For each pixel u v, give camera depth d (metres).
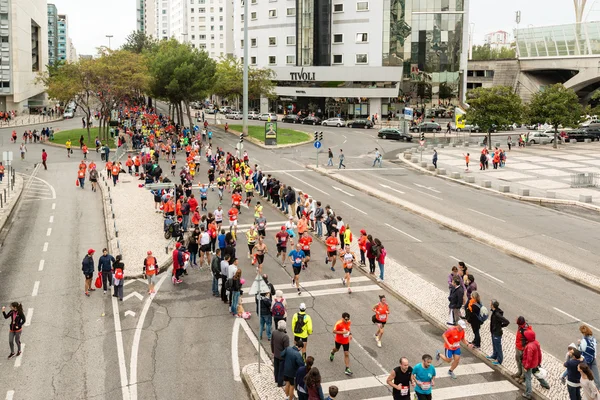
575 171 45.28
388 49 93.00
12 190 36.66
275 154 55.16
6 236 26.41
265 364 14.34
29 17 113.75
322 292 19.36
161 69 68.50
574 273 21.02
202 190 31.44
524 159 52.47
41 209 31.95
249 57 105.50
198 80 68.25
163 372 13.98
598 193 36.56
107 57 65.12
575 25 98.19
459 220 29.30
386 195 35.69
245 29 63.66
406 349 15.17
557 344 15.37
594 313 17.56
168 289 19.81
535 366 12.59
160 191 30.61
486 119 58.72
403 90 96.12
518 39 107.38
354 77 92.25
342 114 95.75
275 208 32.34
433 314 17.22
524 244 24.98
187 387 13.29
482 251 24.20
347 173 44.38
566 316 17.30
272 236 26.55
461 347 15.40
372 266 20.72
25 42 109.94
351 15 93.31
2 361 14.47
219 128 76.94
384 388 13.13
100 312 17.70
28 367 14.19
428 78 95.50
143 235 26.20
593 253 23.78
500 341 13.98
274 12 100.25
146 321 17.05
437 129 78.12
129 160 43.41
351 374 13.74
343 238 22.69
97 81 61.59
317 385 10.72
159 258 22.77
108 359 14.63
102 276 19.20
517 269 21.83
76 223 28.84
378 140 67.12
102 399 12.73
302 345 12.92
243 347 15.39
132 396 12.86
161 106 133.25
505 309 17.78
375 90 92.12
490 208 32.56
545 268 21.95
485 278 20.69
